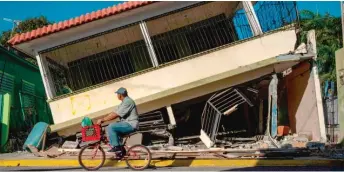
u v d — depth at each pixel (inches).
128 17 513.0
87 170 346.3
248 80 505.7
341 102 462.6
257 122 593.0
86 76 591.5
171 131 522.0
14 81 676.1
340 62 467.5
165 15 518.9
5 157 449.1
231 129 602.5
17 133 610.2
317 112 495.5
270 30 508.4
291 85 581.0
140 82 503.2
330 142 488.7
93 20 493.7
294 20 507.2
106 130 342.0
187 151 402.0
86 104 503.5
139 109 500.4
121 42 593.0
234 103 508.7
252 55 504.4
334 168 343.3
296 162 366.6
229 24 599.8
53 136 507.5
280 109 608.4
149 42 512.4
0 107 548.7
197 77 501.7
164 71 504.1
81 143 474.3
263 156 392.5
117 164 381.1
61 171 346.0
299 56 491.5
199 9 561.3
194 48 594.9
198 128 582.9
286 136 515.5
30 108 695.7
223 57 504.7
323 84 923.4
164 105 504.1
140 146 349.7
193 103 548.7
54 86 531.8
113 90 503.8
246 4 514.9
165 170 340.2
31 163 411.5
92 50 592.1
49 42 513.3
